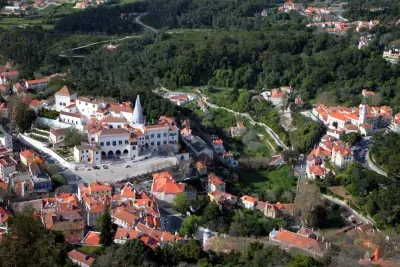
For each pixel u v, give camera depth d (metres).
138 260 183.38
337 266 194.75
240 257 198.25
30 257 144.12
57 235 197.50
